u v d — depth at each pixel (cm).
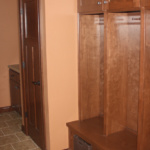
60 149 302
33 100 325
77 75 299
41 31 279
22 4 326
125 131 281
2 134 363
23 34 333
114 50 259
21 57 344
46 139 302
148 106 223
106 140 260
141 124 222
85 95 305
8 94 464
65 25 281
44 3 266
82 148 273
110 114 269
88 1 269
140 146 226
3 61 452
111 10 241
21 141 340
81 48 290
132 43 265
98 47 303
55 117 292
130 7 219
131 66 271
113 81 265
